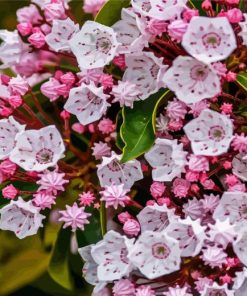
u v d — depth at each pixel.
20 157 0.45
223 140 0.43
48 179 0.45
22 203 0.45
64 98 0.49
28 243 0.59
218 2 0.44
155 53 0.45
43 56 0.52
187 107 0.45
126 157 0.44
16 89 0.47
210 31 0.42
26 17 0.50
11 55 0.49
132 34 0.45
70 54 0.47
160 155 0.45
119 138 0.46
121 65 0.45
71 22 0.46
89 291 0.55
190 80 0.43
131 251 0.43
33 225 0.46
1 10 0.58
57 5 0.47
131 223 0.45
